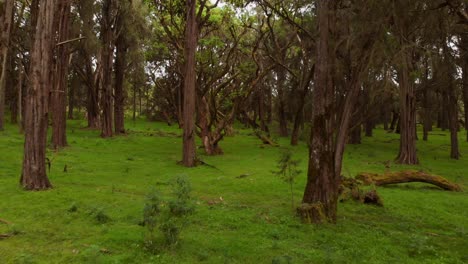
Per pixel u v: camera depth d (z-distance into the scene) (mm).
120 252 6629
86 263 6117
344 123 9680
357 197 11781
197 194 12188
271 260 6629
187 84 19141
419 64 17438
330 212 9398
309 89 36562
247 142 32844
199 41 24344
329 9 9539
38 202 9828
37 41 11547
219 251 6945
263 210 10172
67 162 17797
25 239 7301
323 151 9555
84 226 8133
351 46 9891
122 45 35812
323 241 7910
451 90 27281
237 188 13180
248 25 25703
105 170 16359
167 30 24094
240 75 27359
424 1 9977
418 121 62188
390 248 7660
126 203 10094
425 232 9125
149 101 58281
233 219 9016
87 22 29328
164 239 7117
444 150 32688
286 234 8195
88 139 29625
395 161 24109
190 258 6559
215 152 24328
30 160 11445
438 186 14867
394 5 9055
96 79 40625
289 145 30672
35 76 11492
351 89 9664
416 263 6926
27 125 11531
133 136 34750
